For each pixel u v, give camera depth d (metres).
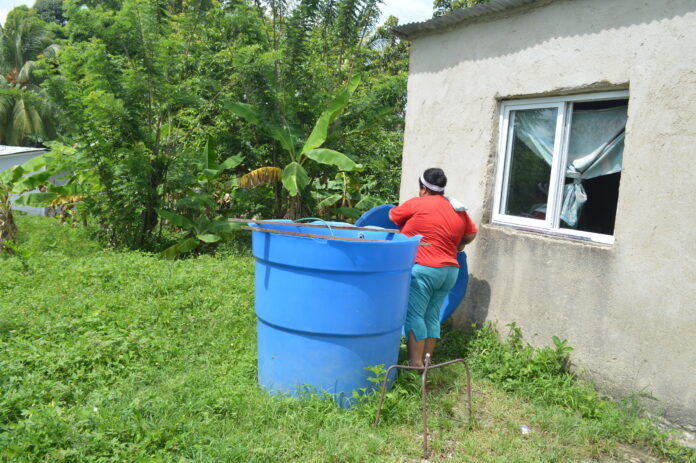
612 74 3.98
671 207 3.59
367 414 3.48
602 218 4.31
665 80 3.63
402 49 19.47
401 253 3.56
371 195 12.48
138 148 9.57
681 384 3.54
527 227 4.79
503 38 4.88
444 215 4.25
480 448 3.27
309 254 3.38
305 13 11.34
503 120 5.03
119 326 4.66
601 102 4.31
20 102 28.61
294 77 11.65
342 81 13.21
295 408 3.46
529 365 4.16
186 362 4.19
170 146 10.62
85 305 5.27
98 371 3.74
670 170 3.60
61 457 2.66
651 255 3.70
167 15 11.55
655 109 3.70
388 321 3.66
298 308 3.50
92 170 9.99
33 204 10.86
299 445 3.11
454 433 3.48
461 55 5.36
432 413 3.69
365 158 12.12
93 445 2.79
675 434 3.48
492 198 5.14
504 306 4.82
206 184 10.87
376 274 3.48
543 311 4.45
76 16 9.55
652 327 3.70
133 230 10.20
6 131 29.09
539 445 3.38
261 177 10.16
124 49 9.80
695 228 3.46
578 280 4.18
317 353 3.55
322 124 9.70
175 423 3.04
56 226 12.79
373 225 5.08
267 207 12.26
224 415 3.39
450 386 4.18
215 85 11.26
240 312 5.39
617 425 3.57
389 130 14.64
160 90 9.81
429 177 4.45
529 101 4.77
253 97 10.94
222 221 10.05
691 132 3.49
